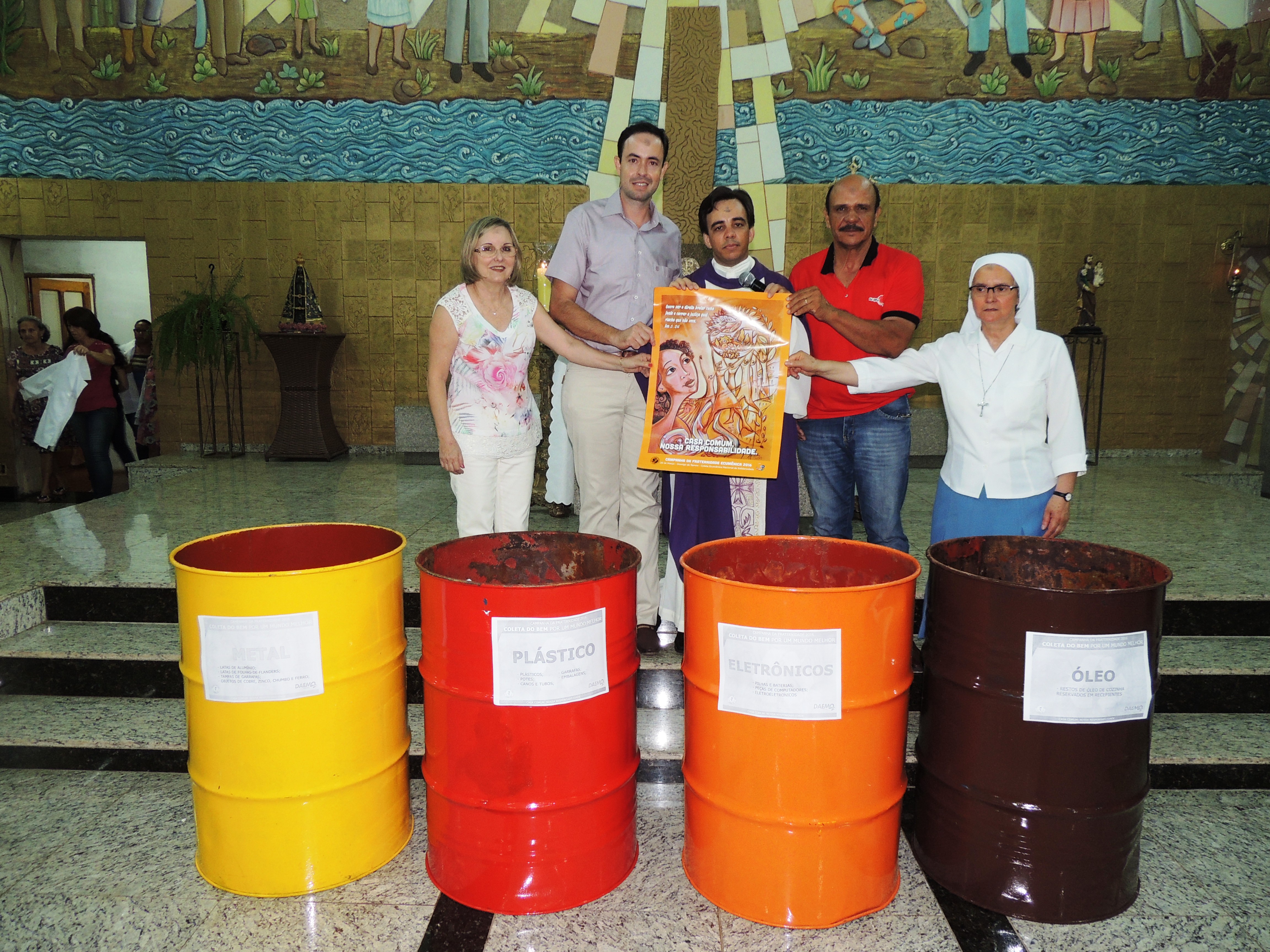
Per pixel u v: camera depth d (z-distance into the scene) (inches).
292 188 294.4
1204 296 293.7
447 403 110.8
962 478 101.0
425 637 79.6
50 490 300.0
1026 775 74.6
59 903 79.1
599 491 114.3
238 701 74.9
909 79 286.2
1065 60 284.0
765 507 110.3
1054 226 291.6
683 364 101.7
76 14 286.0
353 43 287.4
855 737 72.9
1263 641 121.2
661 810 98.3
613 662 77.2
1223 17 280.2
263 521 175.5
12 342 306.8
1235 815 96.0
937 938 75.1
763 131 287.7
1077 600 71.0
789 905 75.6
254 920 76.9
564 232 113.1
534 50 286.8
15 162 293.3
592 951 73.1
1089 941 74.8
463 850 78.2
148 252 298.4
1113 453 301.6
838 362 105.3
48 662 113.6
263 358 304.0
